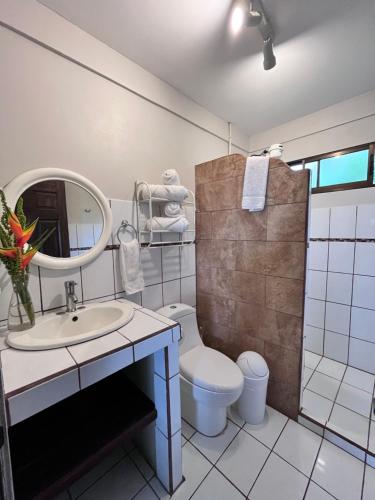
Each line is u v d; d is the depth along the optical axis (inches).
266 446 49.8
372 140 66.9
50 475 30.6
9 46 38.1
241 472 44.6
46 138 42.8
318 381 68.1
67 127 45.2
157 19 42.9
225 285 67.5
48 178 42.8
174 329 39.3
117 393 44.8
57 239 44.6
